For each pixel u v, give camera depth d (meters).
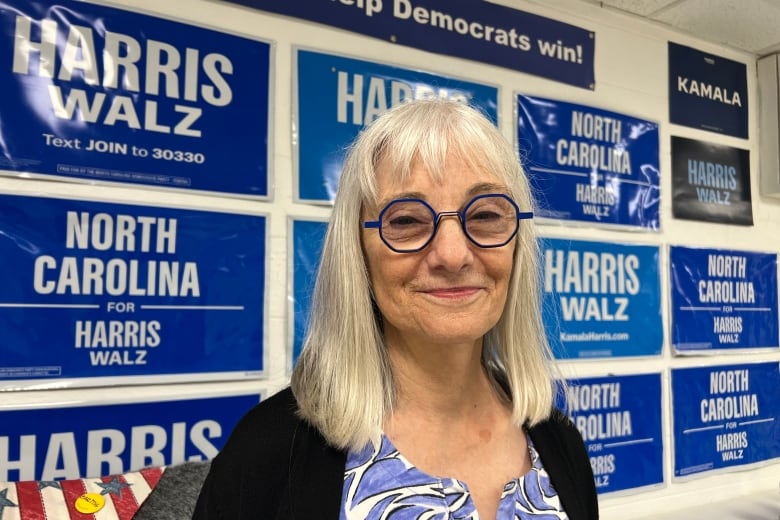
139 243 1.42
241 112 1.54
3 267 1.29
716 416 2.26
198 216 1.48
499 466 0.73
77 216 1.36
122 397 1.39
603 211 2.05
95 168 1.38
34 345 1.31
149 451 1.41
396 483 0.64
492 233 0.67
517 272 0.79
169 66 1.46
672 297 2.19
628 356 2.07
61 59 1.35
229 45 1.53
